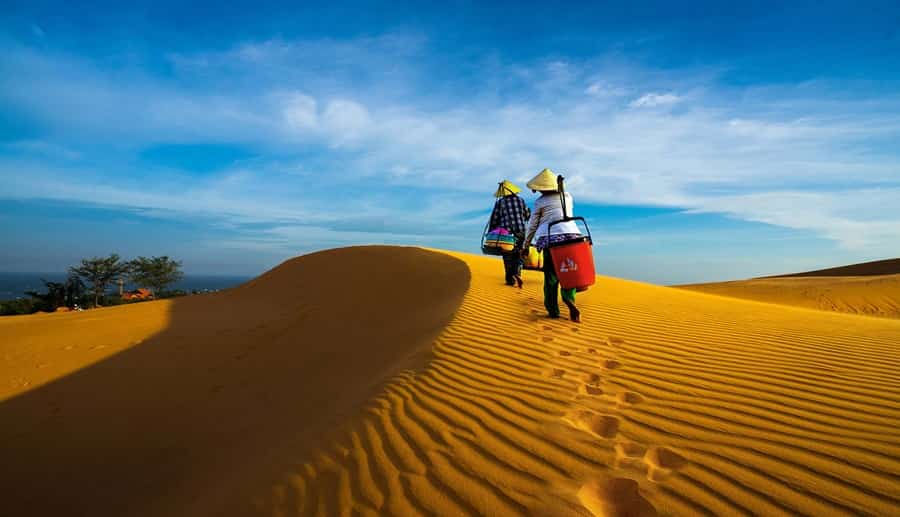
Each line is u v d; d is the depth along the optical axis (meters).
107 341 9.98
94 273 53.16
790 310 8.44
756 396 3.26
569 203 5.64
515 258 8.33
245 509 2.47
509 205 8.28
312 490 2.48
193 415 5.75
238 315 13.05
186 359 8.38
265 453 3.63
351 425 3.22
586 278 5.39
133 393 6.73
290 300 15.17
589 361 4.21
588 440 2.70
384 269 16.09
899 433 2.60
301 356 7.89
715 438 2.65
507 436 2.82
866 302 22.38
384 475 2.52
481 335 5.17
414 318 8.14
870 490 2.05
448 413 3.23
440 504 2.21
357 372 5.78
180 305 15.95
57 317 13.88
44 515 3.87
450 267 12.52
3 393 6.82
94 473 4.51
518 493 2.23
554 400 3.34
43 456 4.89
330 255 21.47
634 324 5.72
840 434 2.62
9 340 10.20
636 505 2.09
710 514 1.98
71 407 6.23
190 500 3.33
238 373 7.42
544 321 5.77
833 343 4.82
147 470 4.45
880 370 3.81
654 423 2.88
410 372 4.25
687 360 4.18
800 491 2.09
